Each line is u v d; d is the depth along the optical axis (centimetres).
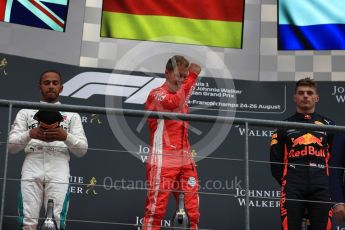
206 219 1315
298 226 1170
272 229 1317
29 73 1368
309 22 1438
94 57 1395
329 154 1215
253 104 1391
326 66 1417
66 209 1175
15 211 1289
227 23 1436
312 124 1115
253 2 1451
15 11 1394
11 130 1214
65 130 1188
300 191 1180
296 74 1416
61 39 1395
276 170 1216
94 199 1312
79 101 1366
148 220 1152
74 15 1410
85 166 1324
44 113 1166
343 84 1405
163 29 1423
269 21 1442
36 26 1394
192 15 1434
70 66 1384
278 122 1111
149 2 1432
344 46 1425
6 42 1376
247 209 1083
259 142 1360
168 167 1171
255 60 1420
